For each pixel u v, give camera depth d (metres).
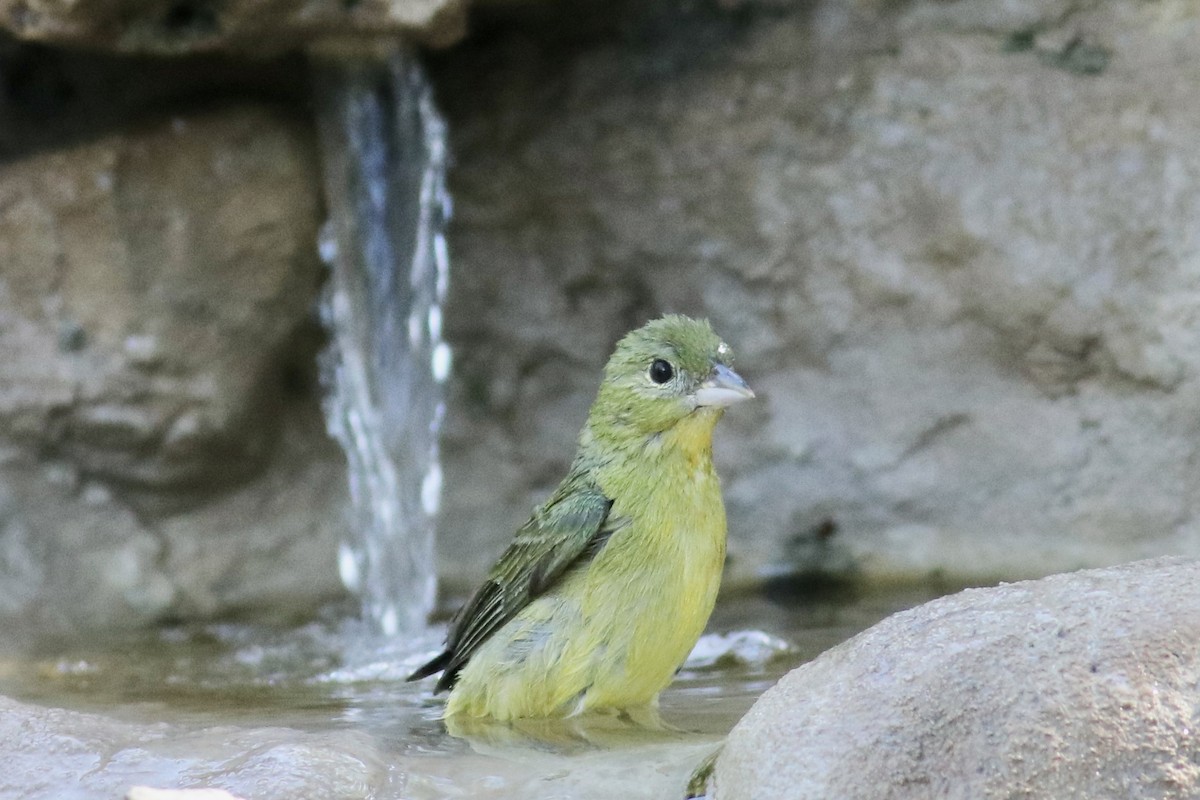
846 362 13.62
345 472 14.40
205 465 13.89
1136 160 12.73
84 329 13.00
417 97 13.27
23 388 13.06
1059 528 12.79
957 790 5.43
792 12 13.73
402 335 13.65
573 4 13.86
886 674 5.77
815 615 11.29
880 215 13.45
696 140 13.94
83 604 13.51
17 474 13.56
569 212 14.23
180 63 12.93
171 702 9.11
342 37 12.02
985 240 13.06
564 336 14.37
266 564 14.15
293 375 14.23
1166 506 12.48
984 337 13.16
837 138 13.61
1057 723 5.41
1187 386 12.46
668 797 6.18
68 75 13.15
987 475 13.09
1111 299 12.69
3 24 11.35
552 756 6.89
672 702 8.27
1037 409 13.02
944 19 13.38
